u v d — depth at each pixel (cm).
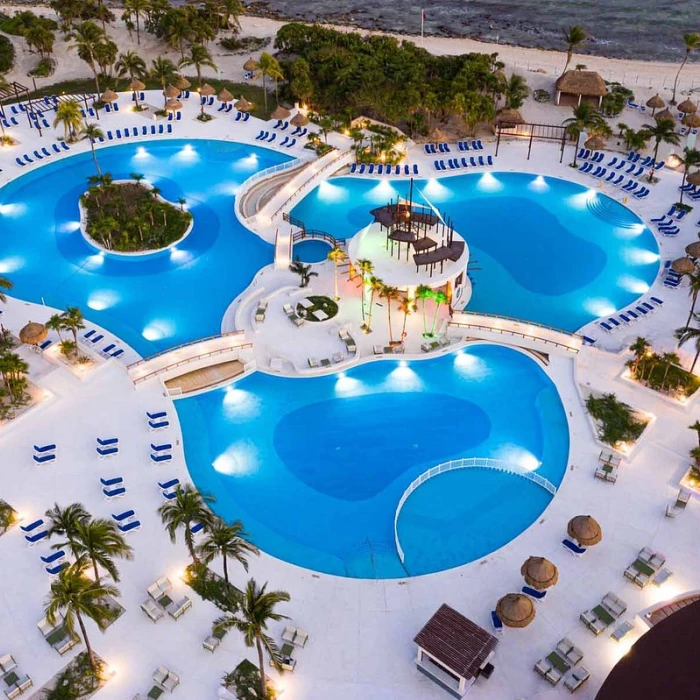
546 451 5250
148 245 7319
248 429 5459
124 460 5112
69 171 8656
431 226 6906
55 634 3994
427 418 5550
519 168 8800
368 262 6119
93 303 6675
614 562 4425
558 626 4088
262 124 9681
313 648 4000
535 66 12200
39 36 10831
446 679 3800
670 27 15212
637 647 3650
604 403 5512
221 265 7156
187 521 4069
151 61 11656
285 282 6869
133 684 3825
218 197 8212
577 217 7969
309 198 8312
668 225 7650
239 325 6347
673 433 5284
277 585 4347
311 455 5259
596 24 15462
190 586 4294
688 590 4259
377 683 3841
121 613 4153
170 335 6328
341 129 9412
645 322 6400
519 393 5747
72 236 7575
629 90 10338
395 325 6394
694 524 4644
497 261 7300
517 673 3869
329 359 5972
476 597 4269
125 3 12006
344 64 9888
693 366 5684
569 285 6969
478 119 9100
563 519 4712
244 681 3822
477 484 5034
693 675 3494
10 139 9094
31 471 5016
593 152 9025
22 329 5978
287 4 16625
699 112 10044
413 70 9681
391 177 8606
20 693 3778
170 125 9562
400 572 4450
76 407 5519
